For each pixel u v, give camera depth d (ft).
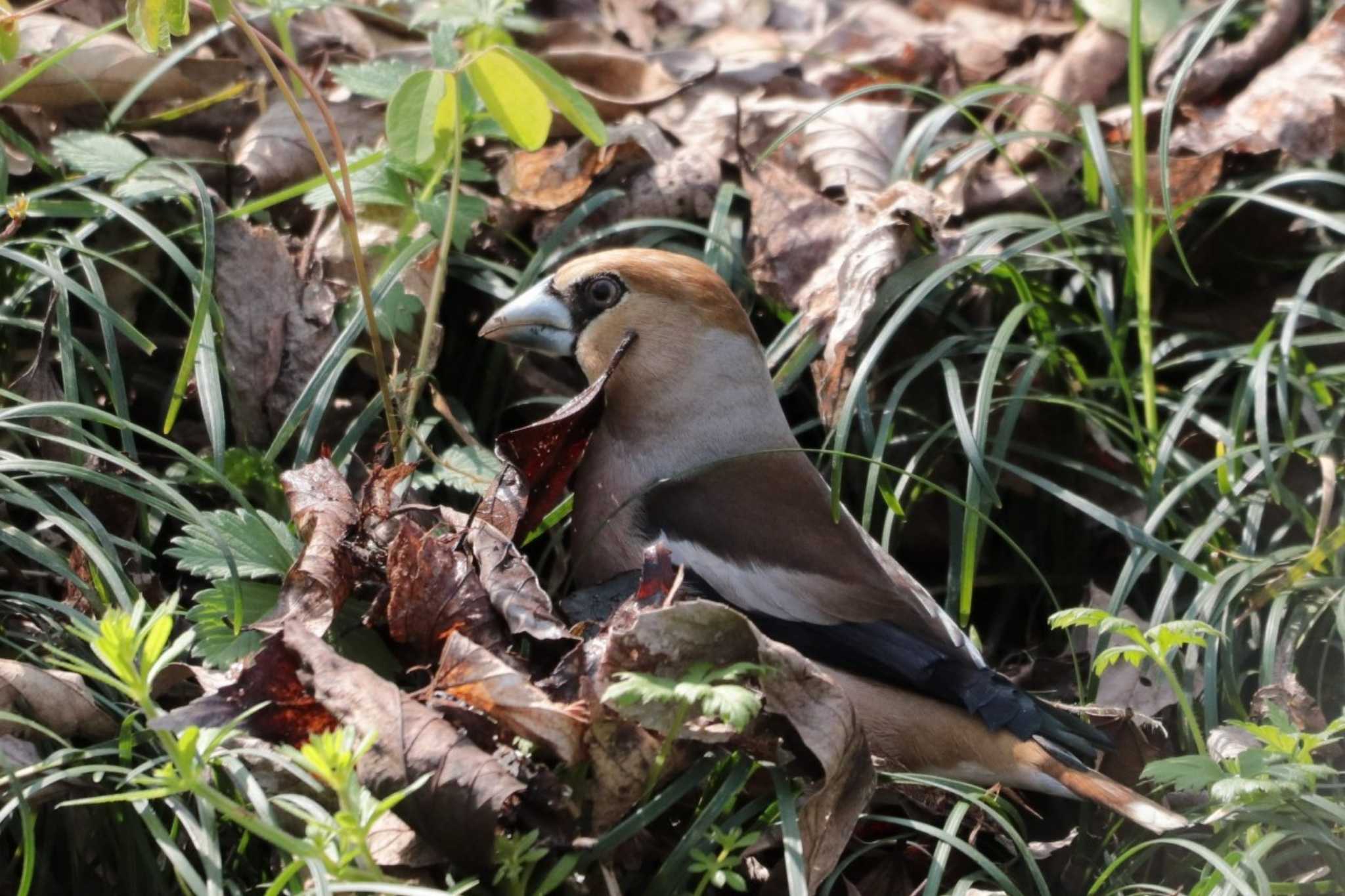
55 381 26.50
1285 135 34.09
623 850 20.72
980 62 39.55
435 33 29.48
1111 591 30.55
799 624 25.20
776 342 30.58
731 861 19.97
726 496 26.23
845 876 22.81
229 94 31.60
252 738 19.67
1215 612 26.99
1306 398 30.94
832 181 33.50
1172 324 34.24
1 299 28.27
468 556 22.44
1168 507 28.02
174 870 20.93
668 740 19.39
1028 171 35.58
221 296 28.76
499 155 33.24
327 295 29.25
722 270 31.48
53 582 25.20
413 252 28.48
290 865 18.16
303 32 35.35
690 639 19.84
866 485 29.96
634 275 26.76
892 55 39.52
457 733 19.03
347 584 22.44
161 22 22.39
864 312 29.35
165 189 28.25
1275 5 36.78
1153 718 26.35
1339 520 29.99
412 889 17.22
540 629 21.39
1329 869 22.31
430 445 29.04
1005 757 24.09
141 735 21.22
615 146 33.22
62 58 28.37
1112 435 31.35
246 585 22.80
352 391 29.71
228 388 28.35
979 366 32.24
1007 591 30.89
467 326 31.45
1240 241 34.45
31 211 27.71
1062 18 40.32
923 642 24.91
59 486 23.99
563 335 27.17
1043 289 32.37
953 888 21.99
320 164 24.99
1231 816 22.34
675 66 36.73
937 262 30.76
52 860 21.70
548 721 19.48
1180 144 34.73
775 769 20.83
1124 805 22.97
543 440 24.63
